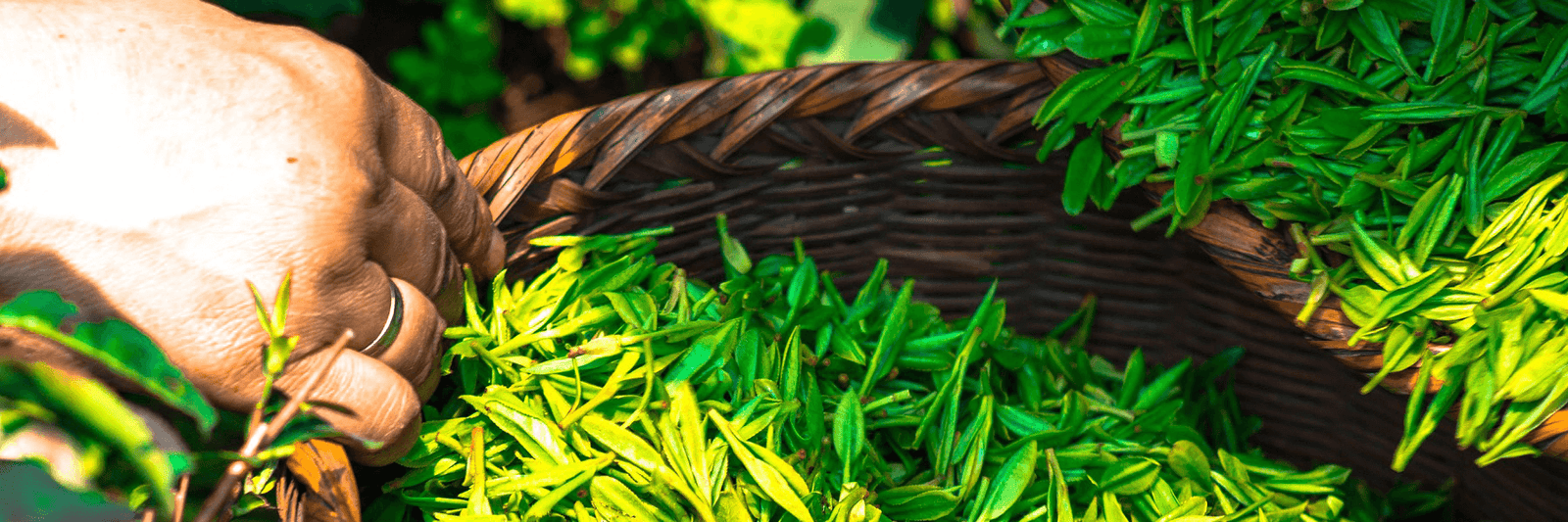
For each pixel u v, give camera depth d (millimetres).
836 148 717
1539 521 721
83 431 543
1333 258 652
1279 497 700
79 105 562
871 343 718
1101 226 755
